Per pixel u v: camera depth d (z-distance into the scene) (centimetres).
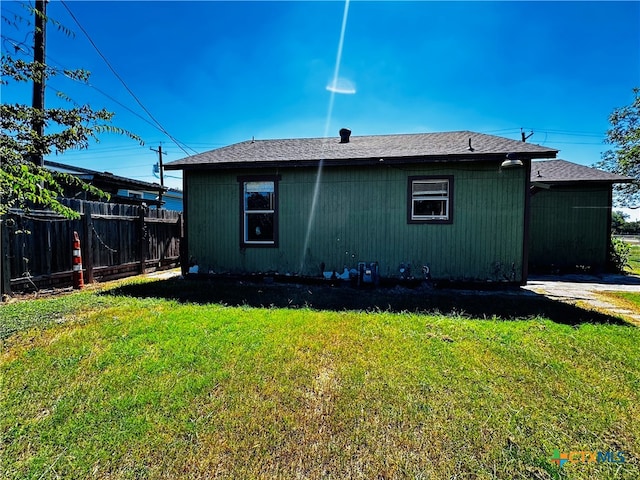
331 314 424
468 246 625
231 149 818
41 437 179
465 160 590
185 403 212
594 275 874
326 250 682
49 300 471
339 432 187
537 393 229
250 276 716
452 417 201
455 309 462
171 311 427
